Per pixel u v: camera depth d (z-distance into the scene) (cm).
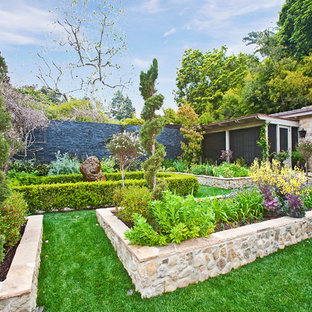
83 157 992
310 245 324
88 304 208
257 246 288
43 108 979
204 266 245
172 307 202
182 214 263
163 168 1020
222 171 814
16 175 643
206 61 2488
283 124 992
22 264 215
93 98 1499
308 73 1563
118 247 289
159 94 337
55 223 406
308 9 1553
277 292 221
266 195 372
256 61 2270
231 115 2056
